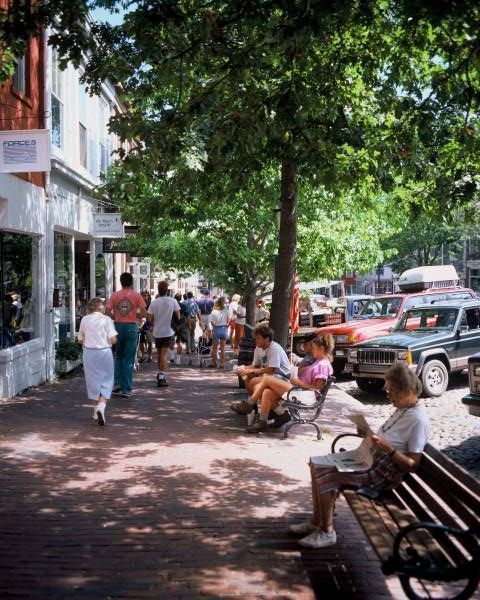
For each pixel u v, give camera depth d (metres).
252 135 8.17
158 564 4.52
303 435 8.68
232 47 7.96
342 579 4.29
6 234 11.62
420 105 8.51
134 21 7.20
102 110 21.98
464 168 9.73
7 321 11.65
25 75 12.76
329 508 4.76
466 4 5.27
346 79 10.37
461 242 54.31
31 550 4.76
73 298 17.78
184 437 8.46
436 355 13.59
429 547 3.73
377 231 18.81
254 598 4.01
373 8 7.81
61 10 6.54
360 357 13.66
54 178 15.20
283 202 10.56
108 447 7.86
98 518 5.44
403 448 4.49
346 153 9.74
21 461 7.18
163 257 18.61
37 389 12.48
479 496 3.55
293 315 13.42
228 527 5.24
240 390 12.60
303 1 6.28
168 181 9.94
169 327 13.09
